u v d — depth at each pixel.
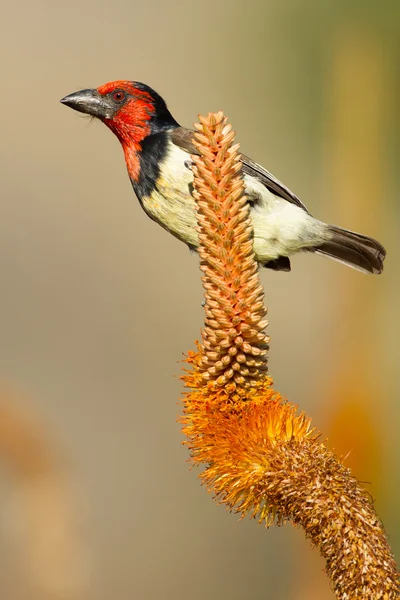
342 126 10.92
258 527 13.81
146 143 10.40
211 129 5.82
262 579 13.45
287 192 10.30
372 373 9.03
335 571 5.21
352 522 5.21
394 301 10.45
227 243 5.75
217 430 5.54
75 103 10.62
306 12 17.61
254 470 5.41
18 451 6.50
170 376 19.58
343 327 9.64
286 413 5.58
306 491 5.27
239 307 5.74
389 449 8.30
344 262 10.62
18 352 19.45
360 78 11.15
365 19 12.22
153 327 21.09
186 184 10.15
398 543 7.90
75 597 6.44
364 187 10.73
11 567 6.32
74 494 6.53
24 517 6.40
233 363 5.72
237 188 5.80
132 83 10.53
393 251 10.87
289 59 18.98
